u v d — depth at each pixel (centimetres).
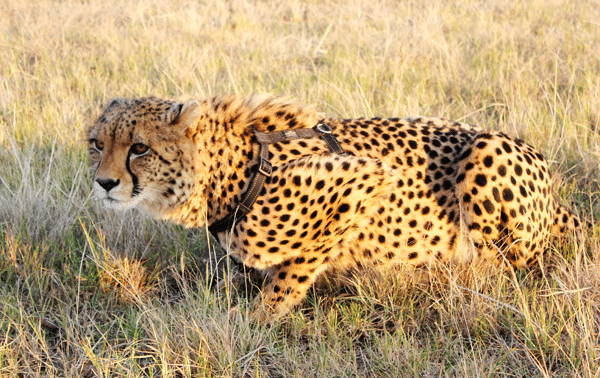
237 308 516
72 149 853
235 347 486
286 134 512
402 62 1198
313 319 553
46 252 619
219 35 1542
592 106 925
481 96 1070
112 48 1377
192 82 1114
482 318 514
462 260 557
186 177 491
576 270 528
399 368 461
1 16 1678
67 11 1719
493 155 522
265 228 492
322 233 508
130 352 489
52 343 514
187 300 518
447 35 1535
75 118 969
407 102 961
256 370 450
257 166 490
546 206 562
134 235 661
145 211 527
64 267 587
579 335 477
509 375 466
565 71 1155
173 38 1498
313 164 479
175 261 635
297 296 538
